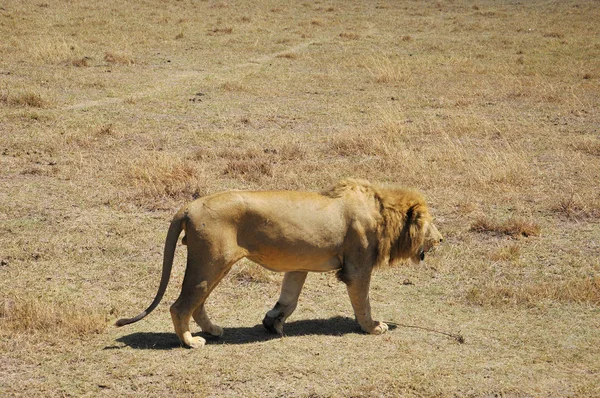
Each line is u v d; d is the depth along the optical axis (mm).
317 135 19734
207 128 20078
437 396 7309
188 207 8023
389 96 24781
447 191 14820
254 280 10477
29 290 9938
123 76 26406
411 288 10383
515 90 25578
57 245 11570
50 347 8211
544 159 17438
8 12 36250
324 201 8430
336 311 9578
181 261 11234
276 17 42781
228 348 8281
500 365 7988
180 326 8102
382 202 8672
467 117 21547
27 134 18500
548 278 10781
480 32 40000
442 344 8555
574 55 33250
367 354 8195
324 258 8453
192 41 34156
